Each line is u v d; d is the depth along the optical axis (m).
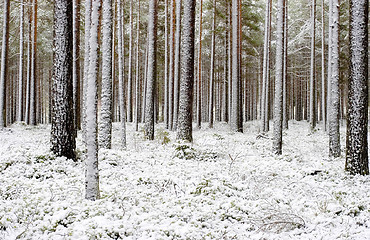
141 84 36.47
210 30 26.34
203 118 40.75
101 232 4.84
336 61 11.65
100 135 12.07
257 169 9.35
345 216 5.80
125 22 28.06
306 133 21.98
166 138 14.78
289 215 5.68
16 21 25.84
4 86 18.19
